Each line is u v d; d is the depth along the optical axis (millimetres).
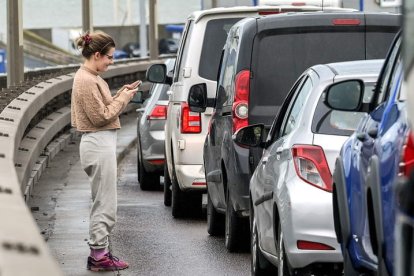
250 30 19219
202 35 23828
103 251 18188
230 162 19469
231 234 19766
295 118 15789
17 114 22875
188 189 24031
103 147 17922
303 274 14617
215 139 21266
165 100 29797
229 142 19578
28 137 28391
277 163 15531
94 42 17625
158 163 29609
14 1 38219
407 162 9562
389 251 10406
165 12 161625
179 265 18703
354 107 13297
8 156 13461
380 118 12062
